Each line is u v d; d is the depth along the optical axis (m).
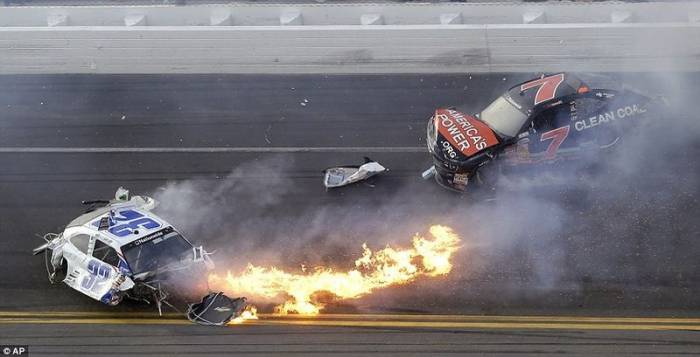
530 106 52.19
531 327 41.81
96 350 41.12
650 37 70.19
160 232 44.53
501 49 70.38
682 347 39.97
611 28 70.94
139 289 43.12
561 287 44.50
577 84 52.78
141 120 63.25
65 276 46.53
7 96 67.44
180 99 66.00
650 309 42.75
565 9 76.06
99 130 62.16
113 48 73.81
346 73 68.75
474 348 40.47
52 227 51.44
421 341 41.12
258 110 64.06
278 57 71.62
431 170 54.06
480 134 51.72
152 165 57.62
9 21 81.88
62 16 81.00
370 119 62.09
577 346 40.34
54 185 55.78
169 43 74.06
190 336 41.88
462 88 65.56
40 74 70.56
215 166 57.31
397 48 71.75
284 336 41.72
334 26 74.19
